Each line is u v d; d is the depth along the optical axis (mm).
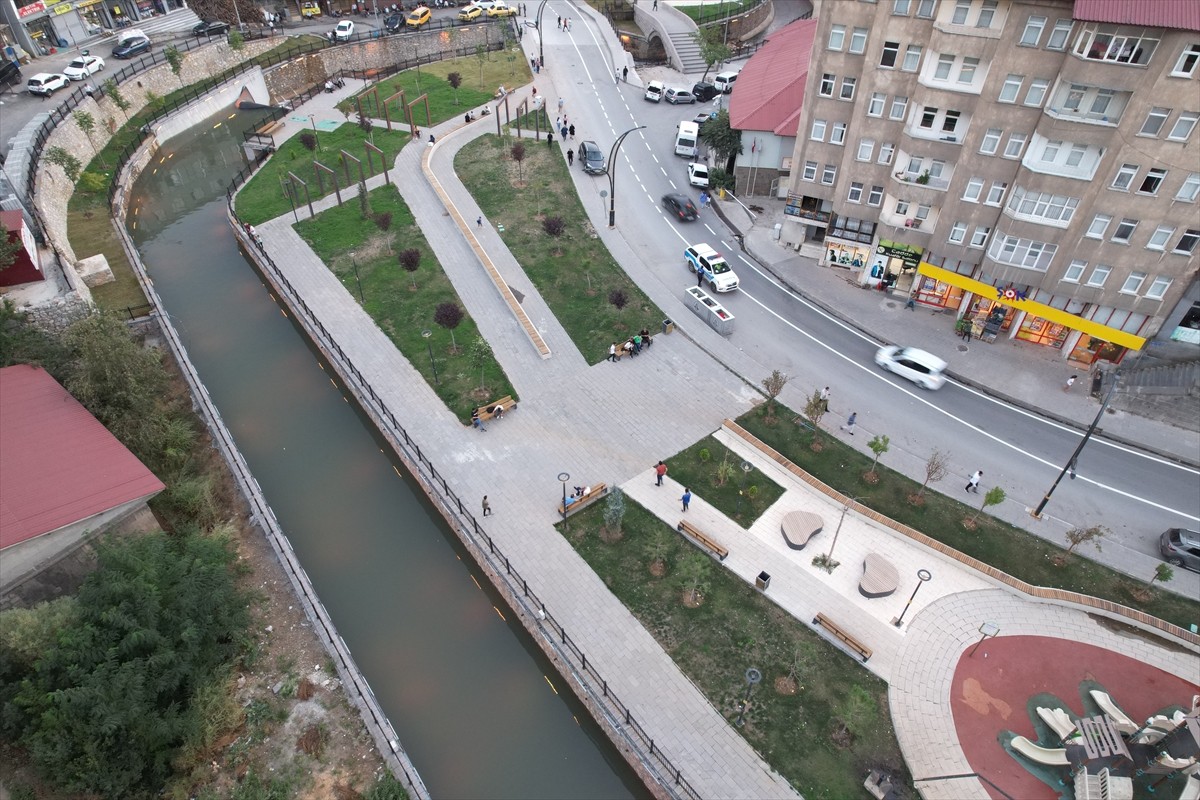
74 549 26625
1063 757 24375
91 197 54656
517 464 35156
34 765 21984
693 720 25625
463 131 66562
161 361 40281
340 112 71188
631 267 49219
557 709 28047
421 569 32938
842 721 25688
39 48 70188
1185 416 36500
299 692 25812
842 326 44500
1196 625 29297
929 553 31531
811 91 42688
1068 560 31625
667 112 70000
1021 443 36781
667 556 31078
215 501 32656
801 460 35844
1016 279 39344
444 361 41375
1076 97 34031
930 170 40625
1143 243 34969
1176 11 29922
